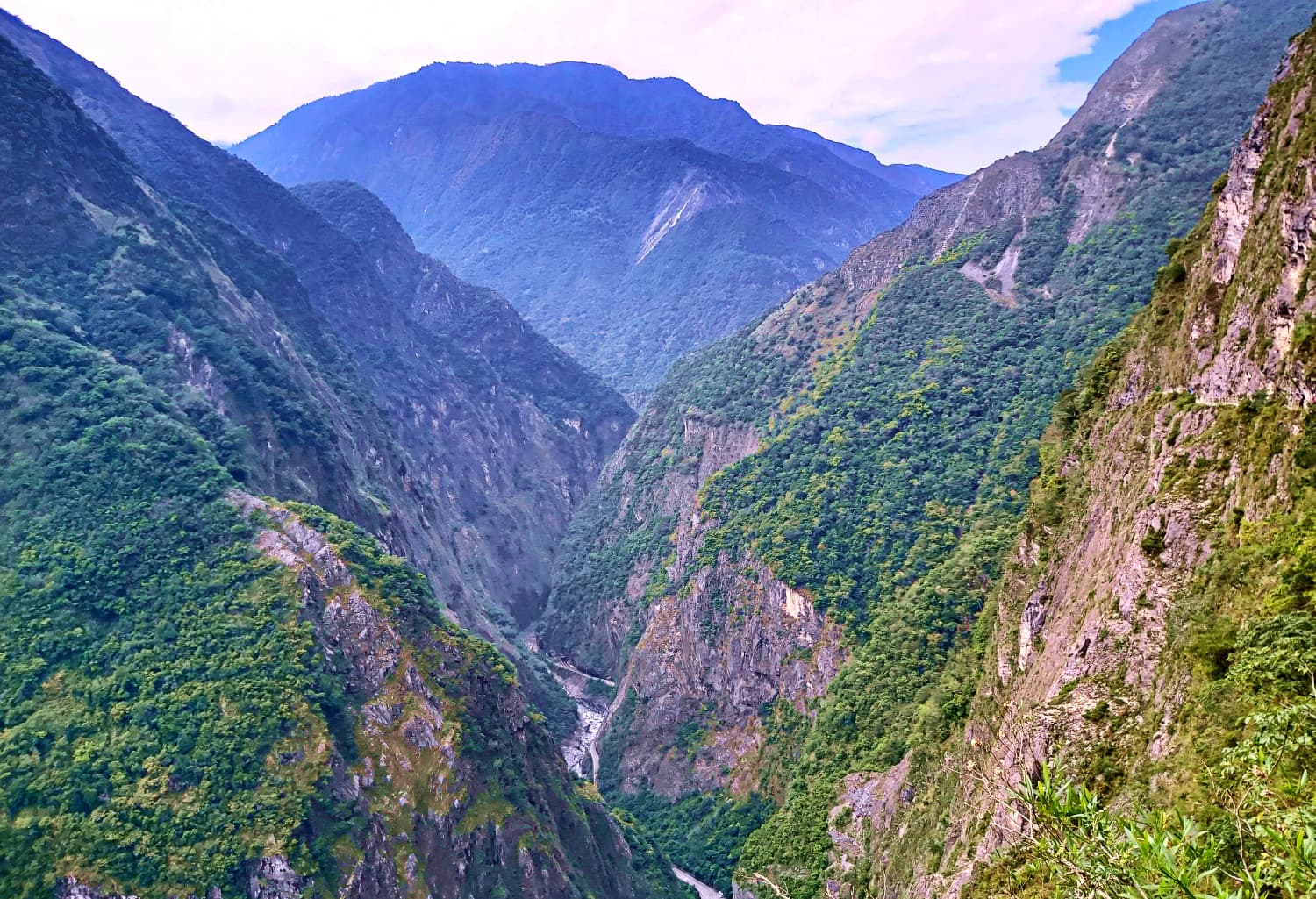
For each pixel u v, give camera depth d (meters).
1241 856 13.80
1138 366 49.03
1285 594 25.25
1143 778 27.20
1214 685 25.42
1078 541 46.19
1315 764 16.38
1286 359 31.25
